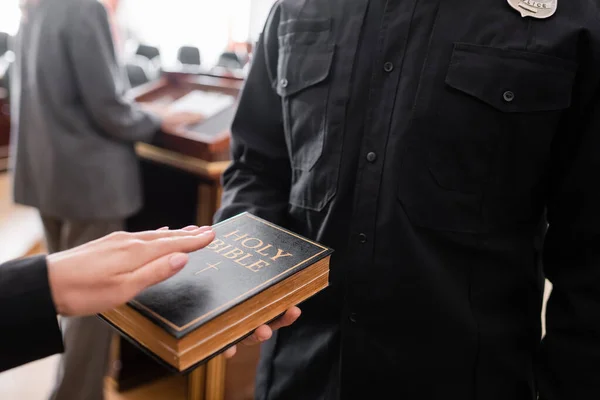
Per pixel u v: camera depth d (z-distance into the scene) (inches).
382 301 29.0
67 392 60.9
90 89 54.7
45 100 56.4
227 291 20.9
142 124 58.7
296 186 32.7
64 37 53.9
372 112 28.6
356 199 29.0
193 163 57.9
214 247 25.2
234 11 297.3
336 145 30.0
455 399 28.9
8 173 164.7
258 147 36.0
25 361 19.1
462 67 26.2
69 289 18.5
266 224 28.7
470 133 26.4
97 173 58.6
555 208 27.4
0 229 120.0
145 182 68.3
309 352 32.1
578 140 25.4
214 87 71.7
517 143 26.0
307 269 24.2
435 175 27.2
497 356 28.4
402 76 27.7
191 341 18.9
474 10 26.5
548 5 25.4
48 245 68.8
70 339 59.8
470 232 27.3
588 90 24.7
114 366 70.9
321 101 30.5
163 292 20.7
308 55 31.2
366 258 29.0
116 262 18.8
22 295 18.1
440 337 28.4
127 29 311.9
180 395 71.7
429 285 27.8
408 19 27.6
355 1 30.2
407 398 29.8
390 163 27.9
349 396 30.6
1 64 183.2
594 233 25.0
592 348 24.8
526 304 29.4
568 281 26.4
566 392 25.8
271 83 35.5
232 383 65.7
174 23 310.7
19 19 60.6
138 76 115.6
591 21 24.4
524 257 28.5
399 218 27.8
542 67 24.9
